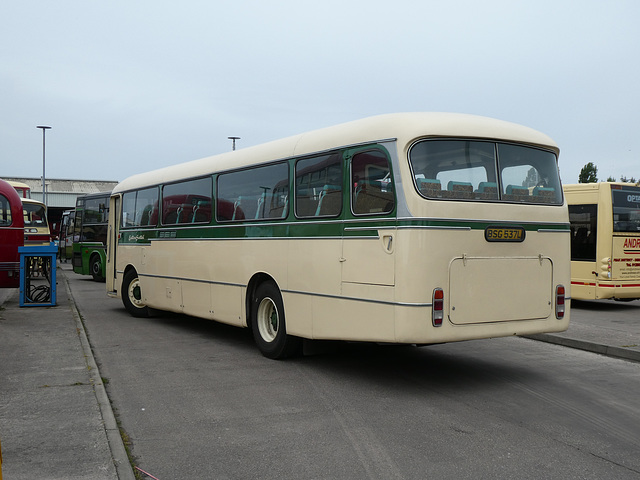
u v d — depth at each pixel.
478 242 6.50
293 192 7.91
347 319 6.89
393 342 6.32
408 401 6.30
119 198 13.54
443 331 6.27
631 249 14.58
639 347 8.73
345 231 6.95
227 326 11.51
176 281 10.80
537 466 4.54
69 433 4.96
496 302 6.61
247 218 8.85
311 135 7.78
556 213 7.16
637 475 4.38
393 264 6.31
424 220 6.21
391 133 6.50
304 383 7.03
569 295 7.26
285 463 4.59
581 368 7.95
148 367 7.87
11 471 4.17
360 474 4.38
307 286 7.53
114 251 13.62
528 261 6.87
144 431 5.34
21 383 6.54
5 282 14.52
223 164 9.55
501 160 6.89
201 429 5.38
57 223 54.56
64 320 11.29
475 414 5.85
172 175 11.15
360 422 5.59
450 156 6.56
